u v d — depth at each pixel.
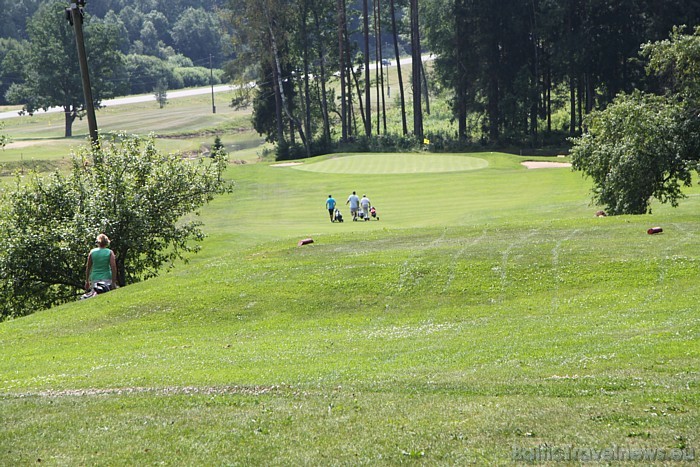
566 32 179.62
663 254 41.75
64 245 50.47
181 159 61.03
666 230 47.50
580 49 169.88
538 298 38.12
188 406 22.81
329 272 43.91
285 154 188.25
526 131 191.12
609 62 173.88
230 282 43.97
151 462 17.86
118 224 53.97
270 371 27.70
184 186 59.16
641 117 65.31
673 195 66.62
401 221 81.94
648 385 22.17
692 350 25.95
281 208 101.69
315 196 110.12
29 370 30.92
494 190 102.56
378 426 19.69
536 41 188.00
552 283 39.81
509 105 185.12
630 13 175.38
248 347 33.00
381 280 41.97
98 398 24.45
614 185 66.69
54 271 52.88
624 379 23.00
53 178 56.00
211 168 61.50
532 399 21.45
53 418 22.08
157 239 64.50
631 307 34.66
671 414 19.12
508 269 42.00
